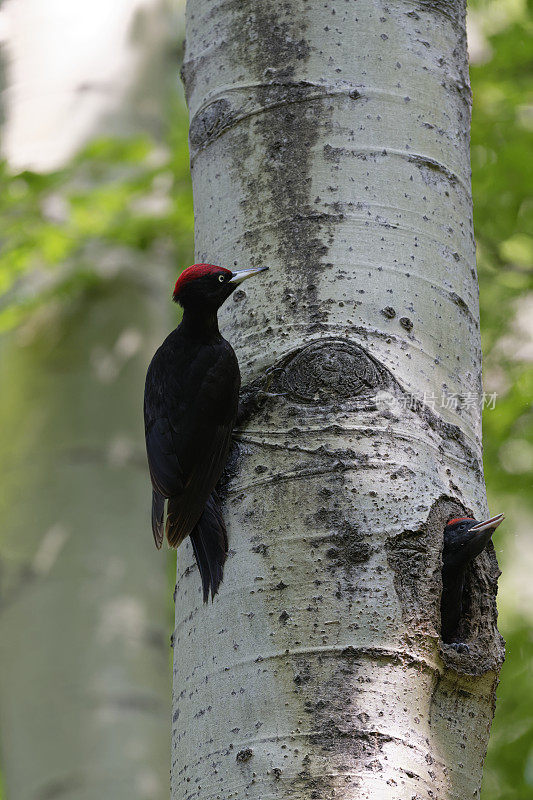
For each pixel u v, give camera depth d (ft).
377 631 19.27
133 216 45.52
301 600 19.58
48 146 48.11
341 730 18.49
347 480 20.40
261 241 22.75
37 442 43.55
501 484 51.49
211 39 24.82
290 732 18.61
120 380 44.73
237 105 23.81
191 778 19.33
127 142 45.65
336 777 18.15
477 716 19.83
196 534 20.99
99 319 45.73
